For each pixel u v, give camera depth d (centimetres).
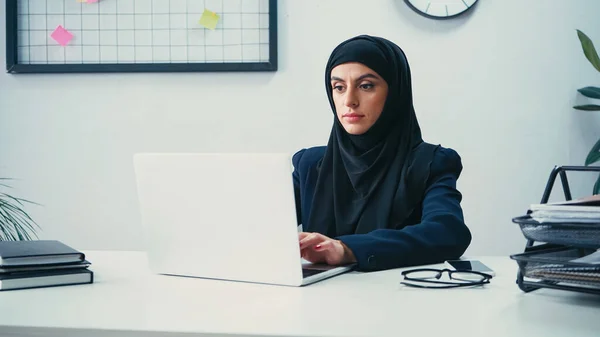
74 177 261
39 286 99
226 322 75
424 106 252
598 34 247
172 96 257
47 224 262
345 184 160
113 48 257
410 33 251
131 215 261
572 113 249
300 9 252
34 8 259
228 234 103
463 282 101
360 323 74
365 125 155
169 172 107
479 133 252
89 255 136
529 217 88
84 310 82
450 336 69
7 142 262
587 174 248
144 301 88
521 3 248
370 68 154
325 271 108
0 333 75
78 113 260
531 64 249
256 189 98
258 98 255
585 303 85
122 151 259
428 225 130
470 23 249
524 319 76
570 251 92
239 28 254
